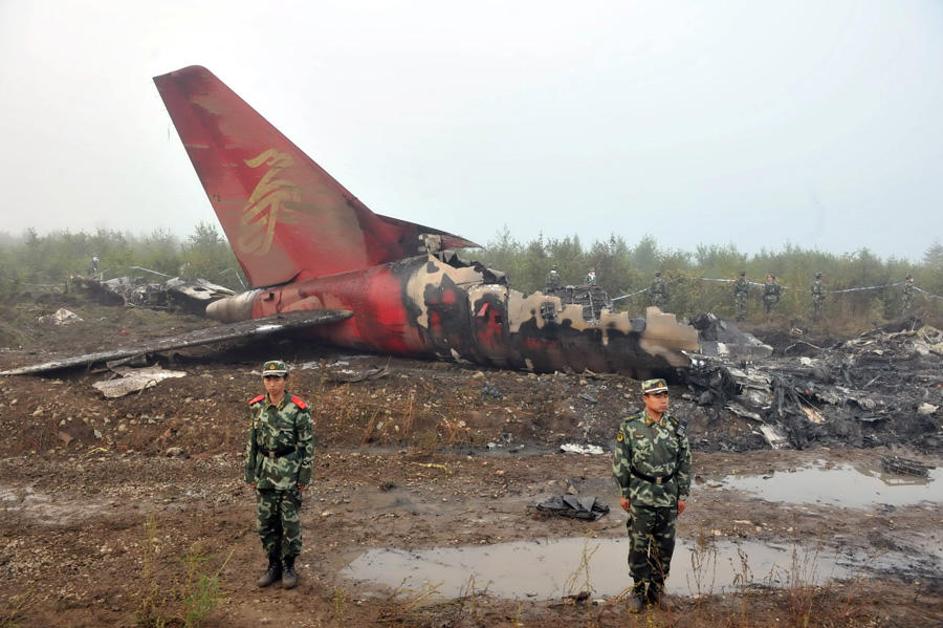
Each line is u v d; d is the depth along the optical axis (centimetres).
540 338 978
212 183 1204
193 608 412
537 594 462
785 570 505
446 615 430
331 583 475
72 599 440
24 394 871
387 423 852
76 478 689
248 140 1162
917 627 422
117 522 576
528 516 609
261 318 1132
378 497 651
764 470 756
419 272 1077
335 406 877
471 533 567
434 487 680
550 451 816
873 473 755
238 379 966
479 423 860
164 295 1786
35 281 2228
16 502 623
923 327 1573
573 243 2308
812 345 1540
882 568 513
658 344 918
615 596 461
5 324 1388
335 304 1141
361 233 1144
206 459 755
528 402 912
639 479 447
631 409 896
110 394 891
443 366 1075
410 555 523
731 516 615
